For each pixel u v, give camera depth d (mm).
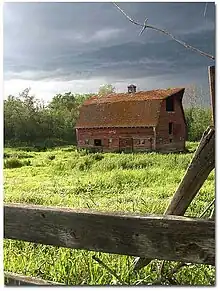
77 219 1551
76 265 2291
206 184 3016
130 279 2086
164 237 1428
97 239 1521
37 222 1620
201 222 1383
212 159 1647
